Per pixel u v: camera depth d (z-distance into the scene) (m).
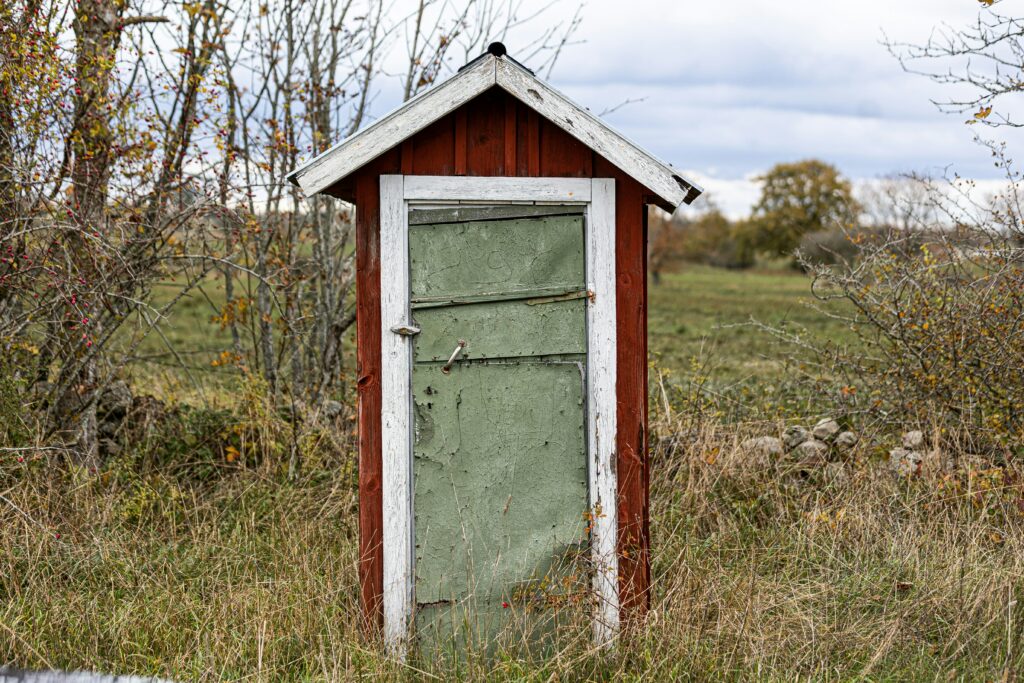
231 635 4.32
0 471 5.38
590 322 4.25
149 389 7.81
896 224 7.43
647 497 4.41
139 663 4.13
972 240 6.69
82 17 6.52
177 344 15.34
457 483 4.29
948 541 5.23
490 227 4.21
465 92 4.03
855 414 7.12
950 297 6.59
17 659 4.02
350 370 8.40
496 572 4.32
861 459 6.31
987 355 6.41
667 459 6.46
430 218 4.20
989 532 5.42
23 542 4.95
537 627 4.32
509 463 4.29
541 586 4.31
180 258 6.42
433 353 4.23
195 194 6.59
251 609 4.61
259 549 5.46
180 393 7.66
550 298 4.24
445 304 4.21
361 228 4.19
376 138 4.03
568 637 4.22
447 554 4.31
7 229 5.77
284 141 7.53
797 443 6.76
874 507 5.75
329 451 6.61
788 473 6.37
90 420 6.26
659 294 39.88
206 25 7.17
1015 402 6.27
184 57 7.02
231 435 6.69
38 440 5.56
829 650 4.34
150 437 6.40
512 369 4.26
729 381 10.34
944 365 6.59
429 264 4.21
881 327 6.93
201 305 21.98
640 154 4.04
